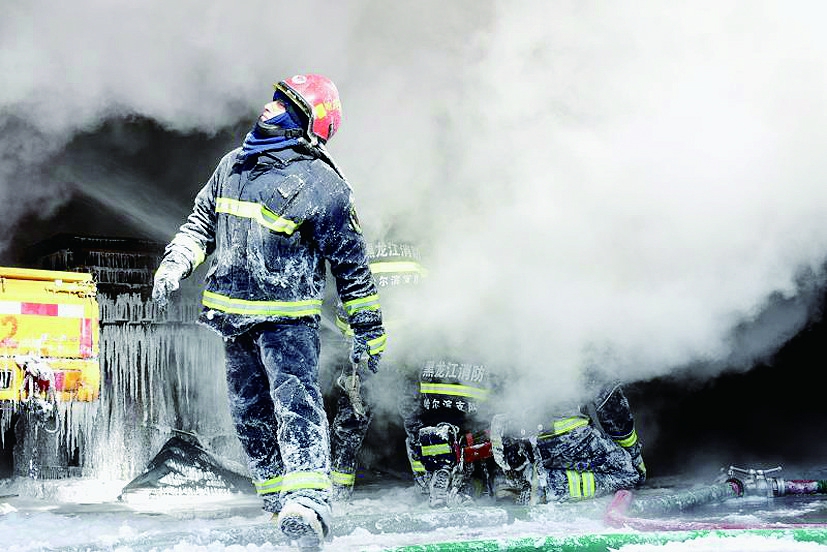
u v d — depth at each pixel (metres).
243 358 3.18
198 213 3.20
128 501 5.33
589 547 3.03
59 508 4.96
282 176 3.06
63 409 5.91
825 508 4.30
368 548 2.93
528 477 4.20
